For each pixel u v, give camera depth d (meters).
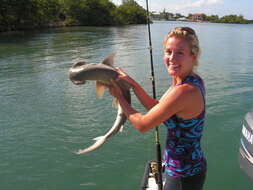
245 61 15.72
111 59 2.68
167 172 2.62
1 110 8.16
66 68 14.15
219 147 5.79
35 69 13.98
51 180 4.99
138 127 2.33
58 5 60.47
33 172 5.22
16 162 5.53
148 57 17.39
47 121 7.35
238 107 7.91
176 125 2.41
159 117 2.25
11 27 41.69
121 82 2.58
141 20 82.75
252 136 3.70
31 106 8.48
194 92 2.25
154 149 5.81
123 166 5.30
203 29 55.88
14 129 6.91
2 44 24.58
